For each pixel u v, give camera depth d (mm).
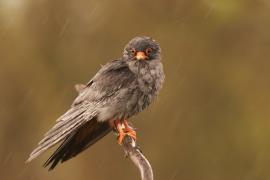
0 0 17969
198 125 18578
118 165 18250
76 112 11203
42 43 18156
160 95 18469
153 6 18562
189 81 18672
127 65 11586
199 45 18688
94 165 18203
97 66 18078
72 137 10969
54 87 18094
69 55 18125
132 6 18469
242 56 19016
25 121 18141
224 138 18672
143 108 11609
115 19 18328
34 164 18078
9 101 18203
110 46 18219
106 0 18344
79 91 12039
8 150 18141
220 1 17984
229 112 18781
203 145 18516
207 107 18688
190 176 18406
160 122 18375
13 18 18109
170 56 18594
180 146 18391
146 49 11469
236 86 18922
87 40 18203
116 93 11359
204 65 18734
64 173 18062
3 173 18109
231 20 18234
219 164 18594
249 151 18719
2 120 18125
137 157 10406
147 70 11461
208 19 18469
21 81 18156
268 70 19219
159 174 18250
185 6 18594
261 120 18781
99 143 18281
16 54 18156
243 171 18609
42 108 18094
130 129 11414
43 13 18125
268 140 18719
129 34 18297
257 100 18906
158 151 18281
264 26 18688
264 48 18984
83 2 18266
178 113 18453
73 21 18188
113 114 11328
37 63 18156
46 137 10664
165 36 18562
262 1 18469
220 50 18906
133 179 18219
